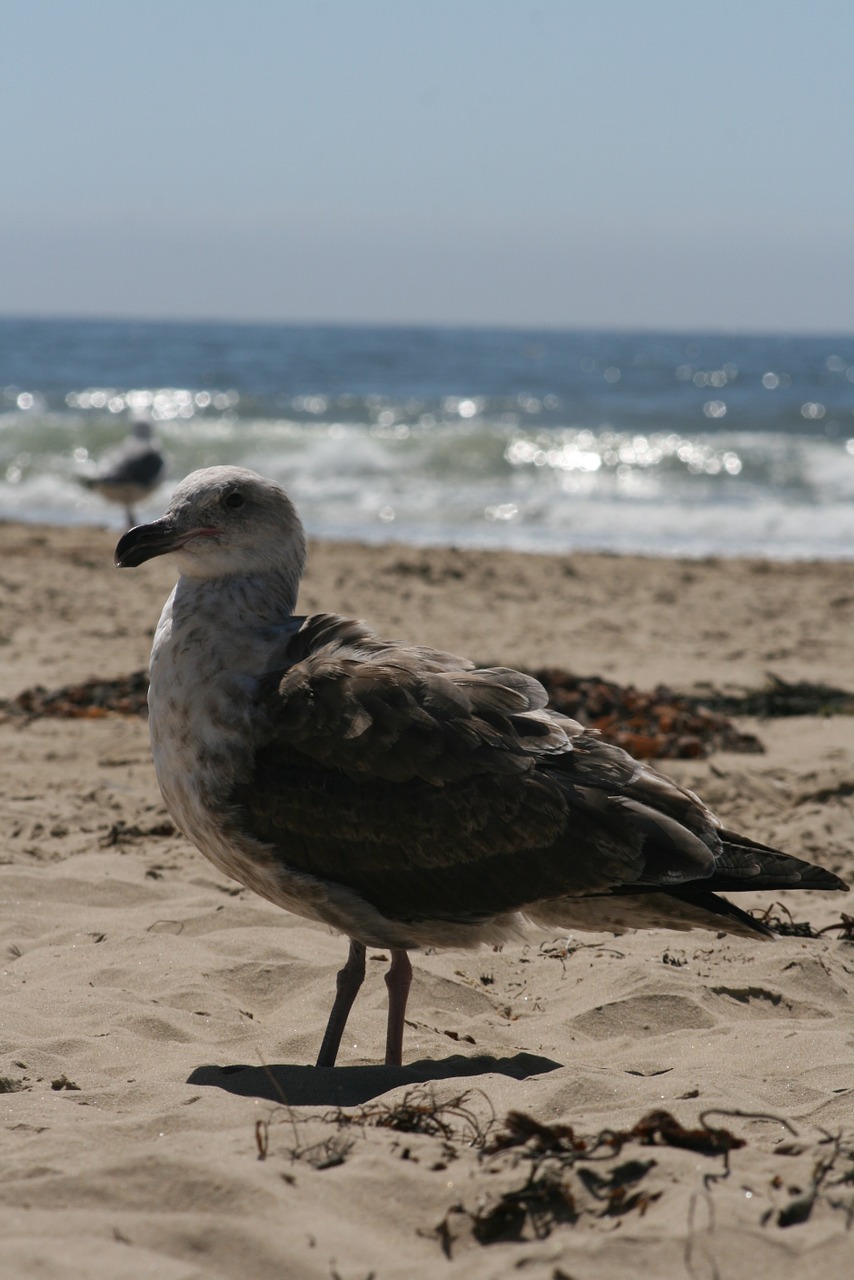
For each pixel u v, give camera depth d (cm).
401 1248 380
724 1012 638
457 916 555
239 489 585
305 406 5384
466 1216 391
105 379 6862
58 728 1155
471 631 1634
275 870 563
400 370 8144
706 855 534
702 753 1100
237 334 16262
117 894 795
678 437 3900
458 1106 478
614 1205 391
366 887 554
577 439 3725
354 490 3203
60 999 628
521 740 551
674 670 1439
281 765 556
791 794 1014
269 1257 365
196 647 573
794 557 2511
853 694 1331
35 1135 450
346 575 1978
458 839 541
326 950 716
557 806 539
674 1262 361
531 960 717
